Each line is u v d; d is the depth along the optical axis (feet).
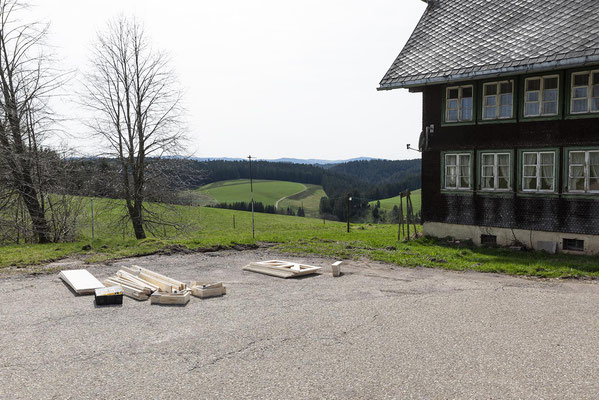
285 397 18.72
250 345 24.57
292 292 36.70
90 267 47.73
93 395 19.06
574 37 50.03
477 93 58.44
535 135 53.83
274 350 23.80
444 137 61.98
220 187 428.15
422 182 64.95
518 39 55.21
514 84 55.16
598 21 50.31
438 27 66.03
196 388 19.60
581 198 50.65
